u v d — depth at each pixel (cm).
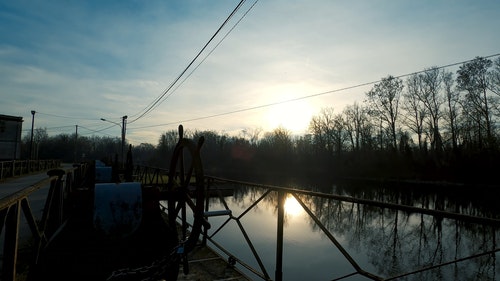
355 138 6066
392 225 1975
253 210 2178
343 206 2589
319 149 6500
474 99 4097
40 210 852
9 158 2717
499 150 3550
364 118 5894
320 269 1110
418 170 4300
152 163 6800
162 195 278
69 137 9344
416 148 5000
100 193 244
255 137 7762
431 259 1366
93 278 227
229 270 376
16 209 208
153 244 251
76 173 866
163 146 7419
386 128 5412
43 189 1400
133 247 243
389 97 5231
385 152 5172
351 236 1694
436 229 1869
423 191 3416
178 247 248
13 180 1786
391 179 4469
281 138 6888
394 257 1376
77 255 228
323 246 1391
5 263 198
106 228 232
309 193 273
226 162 7469
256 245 1297
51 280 223
